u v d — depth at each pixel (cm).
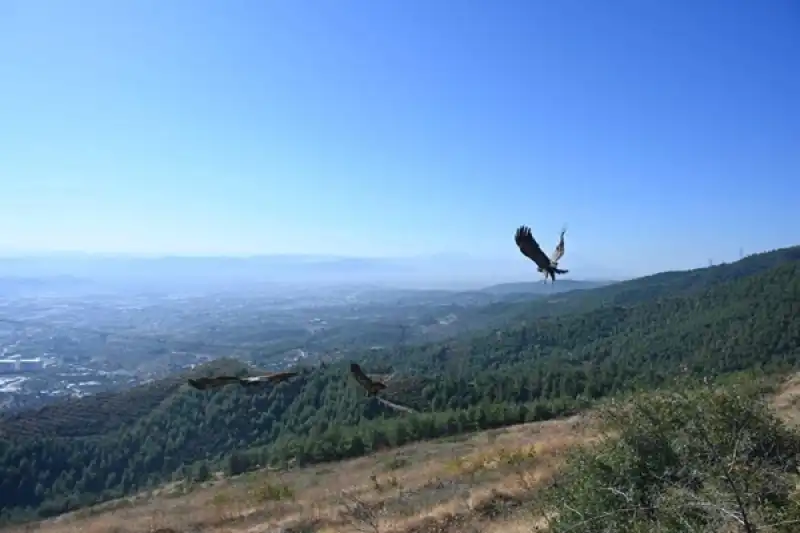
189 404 8025
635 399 1087
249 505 2484
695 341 8069
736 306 8538
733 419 995
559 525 1018
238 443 7325
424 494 2014
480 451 3030
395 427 5206
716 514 735
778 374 3359
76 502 6125
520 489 1662
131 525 2534
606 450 1036
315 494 2570
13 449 7019
